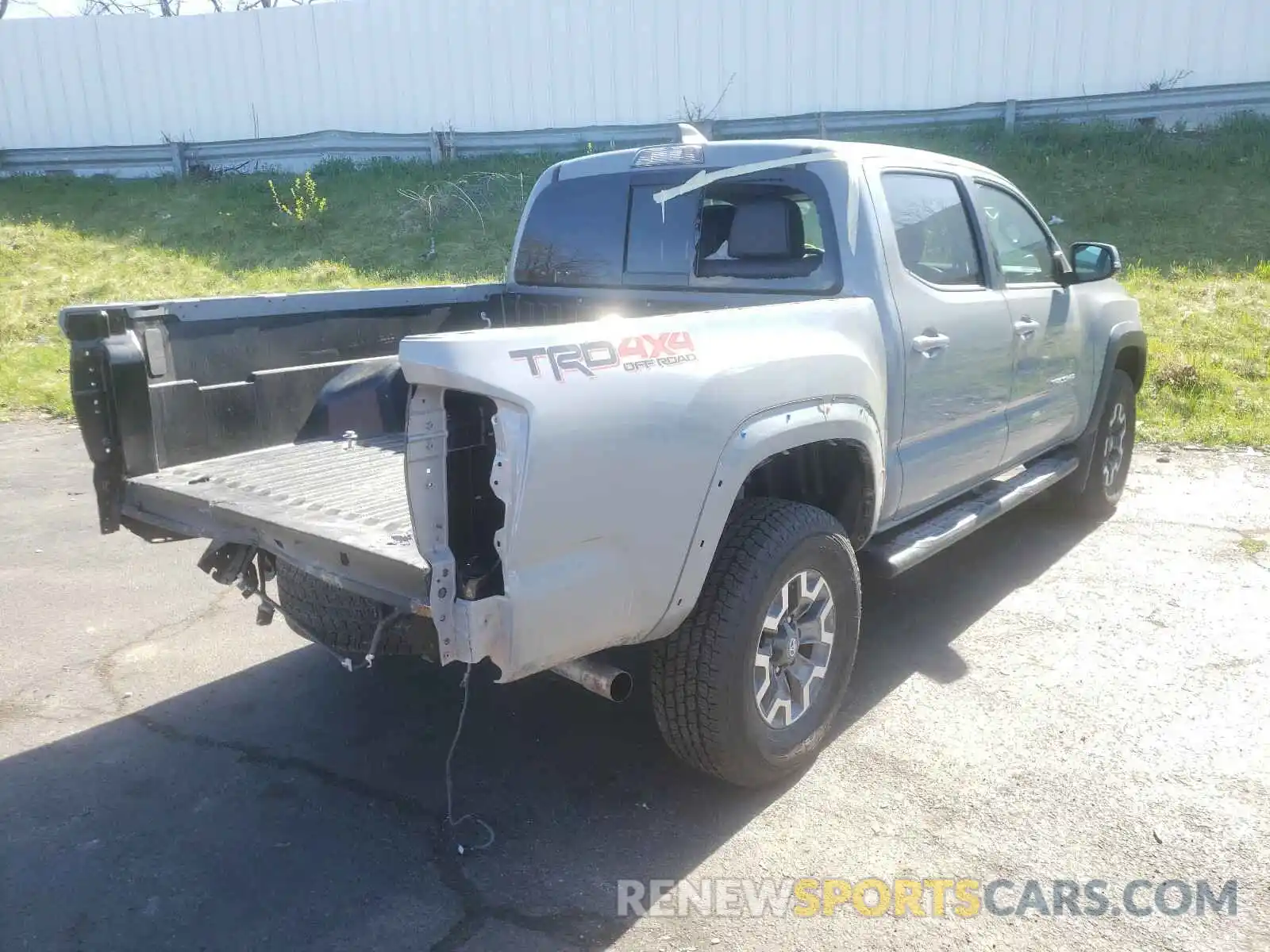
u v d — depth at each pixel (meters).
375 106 15.04
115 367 3.38
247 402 3.88
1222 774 3.43
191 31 15.21
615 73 14.26
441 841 3.15
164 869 3.02
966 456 4.43
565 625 2.70
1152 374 8.62
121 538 6.06
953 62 13.41
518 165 14.18
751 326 3.21
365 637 3.04
